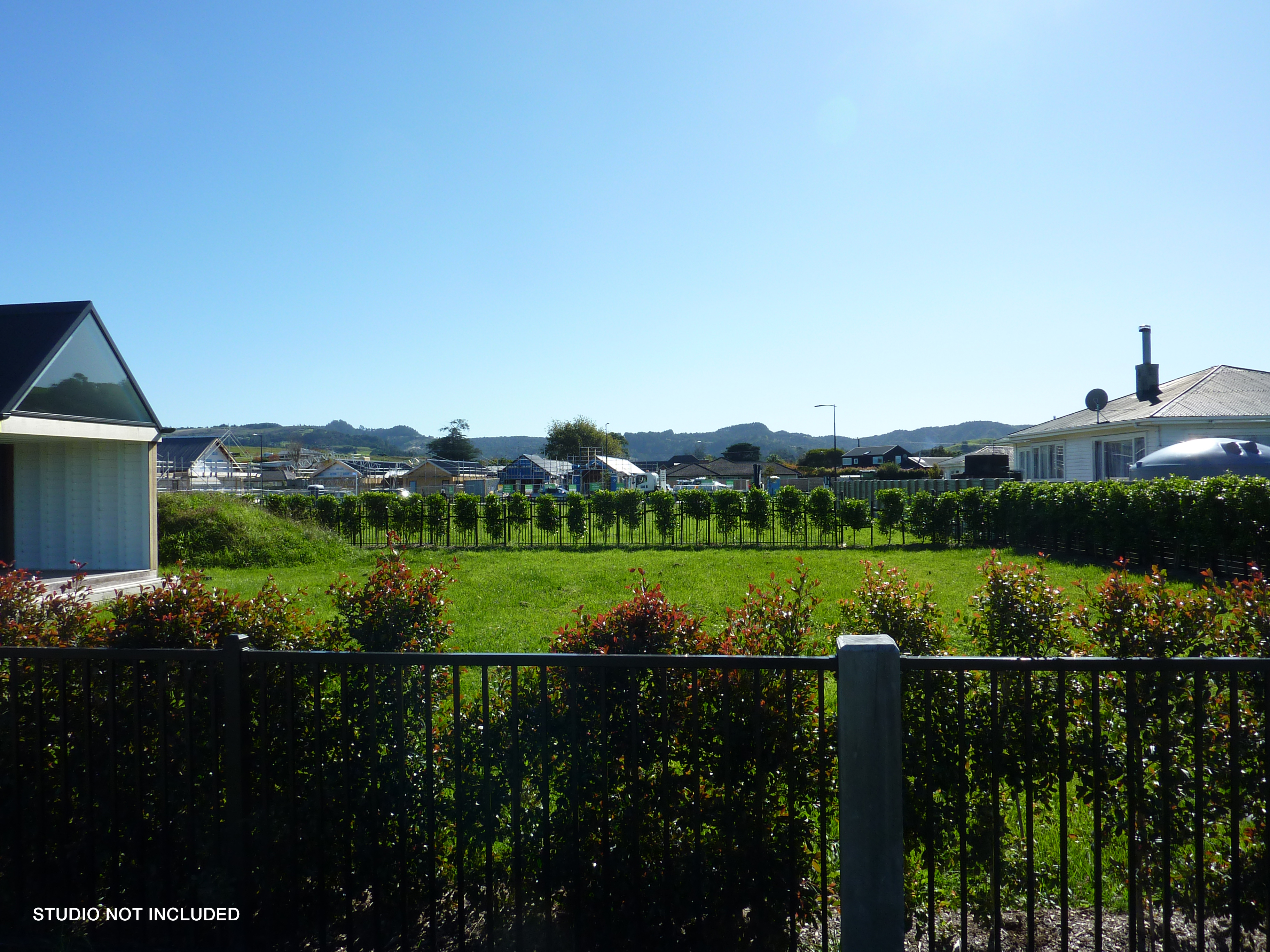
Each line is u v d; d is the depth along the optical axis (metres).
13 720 3.02
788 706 2.62
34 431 10.11
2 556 12.30
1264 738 2.52
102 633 3.51
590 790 2.82
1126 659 2.48
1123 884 3.27
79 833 3.11
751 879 2.72
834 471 52.81
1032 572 3.85
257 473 56.69
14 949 2.94
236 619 3.49
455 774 2.85
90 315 11.03
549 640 6.91
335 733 3.04
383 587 4.00
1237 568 12.29
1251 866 2.75
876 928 2.33
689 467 81.50
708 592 11.91
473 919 3.08
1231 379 21.59
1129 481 18.02
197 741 3.11
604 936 2.78
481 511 23.59
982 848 2.88
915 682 2.89
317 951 2.92
